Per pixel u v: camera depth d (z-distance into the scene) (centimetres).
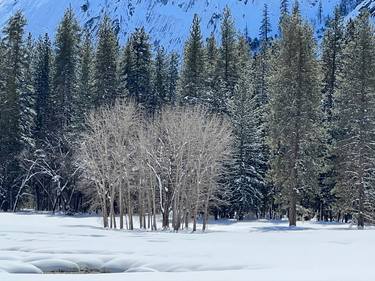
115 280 1730
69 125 6412
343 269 1909
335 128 5081
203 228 4528
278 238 3244
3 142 6150
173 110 5428
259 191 5897
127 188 4831
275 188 5638
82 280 1742
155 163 4778
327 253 2405
